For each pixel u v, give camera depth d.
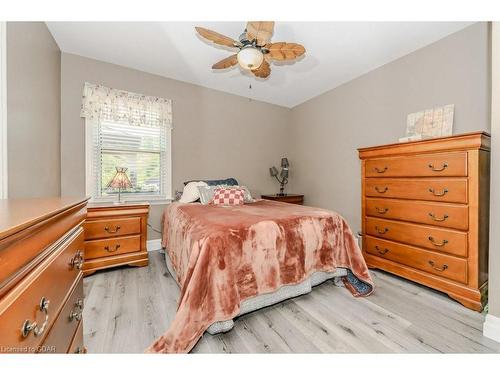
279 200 3.77
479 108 2.06
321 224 1.91
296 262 1.72
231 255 1.44
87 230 2.24
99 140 2.80
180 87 3.30
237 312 1.37
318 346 1.31
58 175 2.45
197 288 1.30
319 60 2.75
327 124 3.66
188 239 1.61
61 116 2.54
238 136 3.85
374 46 2.46
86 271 2.21
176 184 3.29
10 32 1.50
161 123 3.10
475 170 1.66
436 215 1.87
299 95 3.84
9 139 1.47
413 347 1.30
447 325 1.50
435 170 1.87
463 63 2.15
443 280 1.83
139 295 1.88
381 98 2.88
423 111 2.45
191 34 2.27
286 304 1.77
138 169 3.05
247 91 3.69
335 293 1.95
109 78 2.80
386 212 2.26
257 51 1.92
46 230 0.60
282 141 4.36
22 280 0.49
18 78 1.59
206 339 1.37
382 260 2.29
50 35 2.22
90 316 1.58
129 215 2.45
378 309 1.70
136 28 2.18
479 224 1.67
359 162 3.18
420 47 2.47
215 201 2.70
